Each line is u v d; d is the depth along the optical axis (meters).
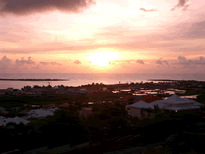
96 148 13.91
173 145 12.67
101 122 22.97
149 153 11.77
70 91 156.75
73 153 13.62
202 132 15.41
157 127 17.47
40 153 14.72
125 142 14.72
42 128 18.94
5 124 20.53
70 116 20.05
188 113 21.12
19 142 17.22
